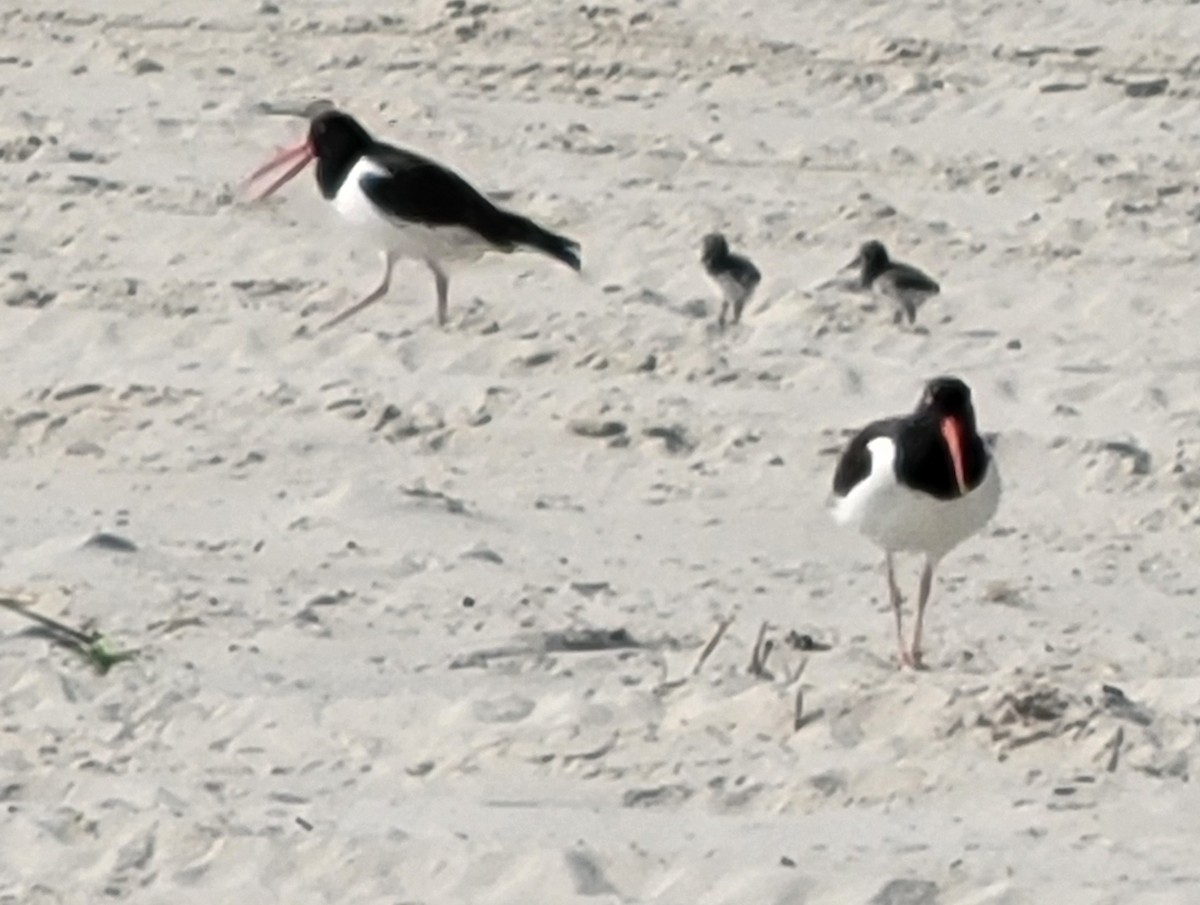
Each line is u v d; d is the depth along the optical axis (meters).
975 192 26.89
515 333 21.17
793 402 19.81
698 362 20.53
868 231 25.17
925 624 15.26
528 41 30.77
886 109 29.44
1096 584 16.39
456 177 21.44
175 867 10.78
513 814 11.51
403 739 12.63
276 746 12.51
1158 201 26.62
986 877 10.70
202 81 29.09
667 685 13.34
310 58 30.06
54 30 30.52
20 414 18.50
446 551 16.12
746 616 15.18
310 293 22.06
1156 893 10.53
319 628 14.37
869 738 12.60
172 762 12.22
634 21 31.36
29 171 25.27
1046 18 32.41
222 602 14.76
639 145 27.70
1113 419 19.83
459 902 10.55
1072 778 12.06
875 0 32.69
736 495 17.84
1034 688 12.75
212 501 17.08
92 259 22.91
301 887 10.65
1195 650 14.96
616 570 16.09
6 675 13.15
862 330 22.11
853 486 14.09
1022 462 18.61
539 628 14.57
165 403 18.81
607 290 22.88
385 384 19.52
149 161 26.08
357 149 21.94
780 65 30.42
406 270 22.89
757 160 27.56
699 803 11.78
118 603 14.64
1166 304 23.44
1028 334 22.39
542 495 17.61
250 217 24.27
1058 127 29.09
